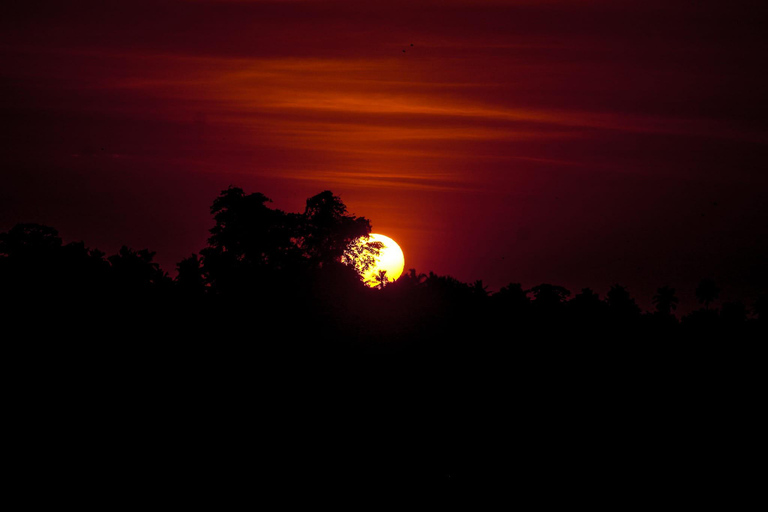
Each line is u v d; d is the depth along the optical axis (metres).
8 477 141.00
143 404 171.00
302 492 149.50
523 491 162.12
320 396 179.25
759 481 172.12
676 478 172.88
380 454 166.50
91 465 149.00
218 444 161.25
